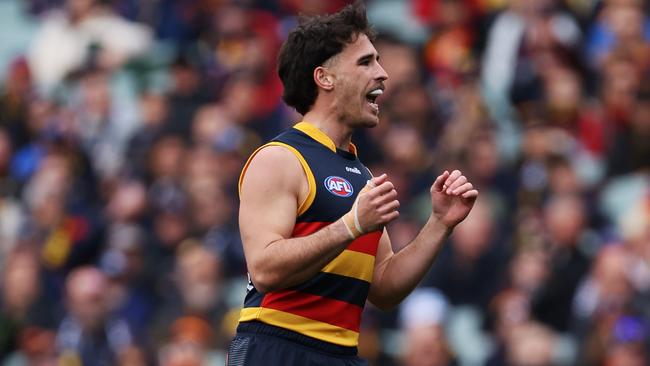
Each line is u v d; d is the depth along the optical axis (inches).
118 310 1617.9
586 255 1542.8
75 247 1782.7
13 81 2192.4
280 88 1958.7
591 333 1414.9
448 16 2050.9
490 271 1589.6
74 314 1542.8
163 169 1865.2
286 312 696.4
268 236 673.0
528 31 1943.9
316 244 655.1
